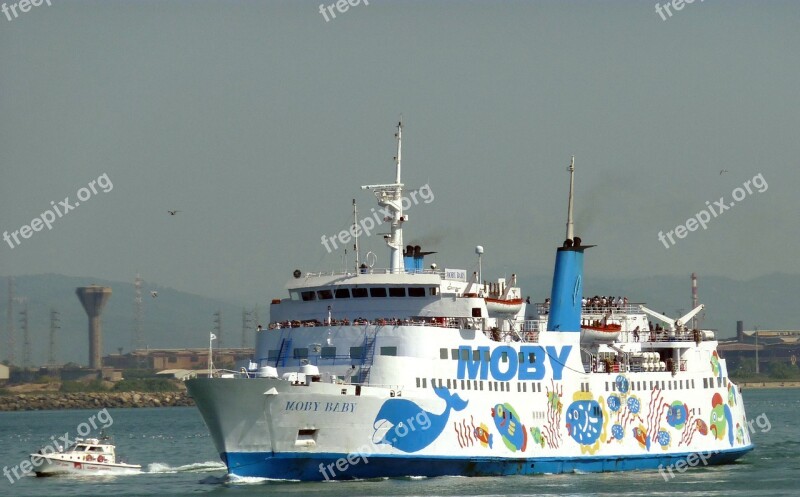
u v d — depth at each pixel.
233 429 155.50
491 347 167.75
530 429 170.12
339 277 171.25
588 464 176.75
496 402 167.00
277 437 154.50
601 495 155.00
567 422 174.75
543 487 159.75
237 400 153.62
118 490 168.38
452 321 166.75
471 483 160.00
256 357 173.50
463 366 164.25
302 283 173.62
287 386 152.88
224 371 160.50
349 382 161.00
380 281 168.50
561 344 176.50
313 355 165.38
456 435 162.25
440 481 160.25
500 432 166.75
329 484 156.00
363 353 162.38
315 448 155.38
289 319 175.38
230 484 156.12
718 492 160.75
